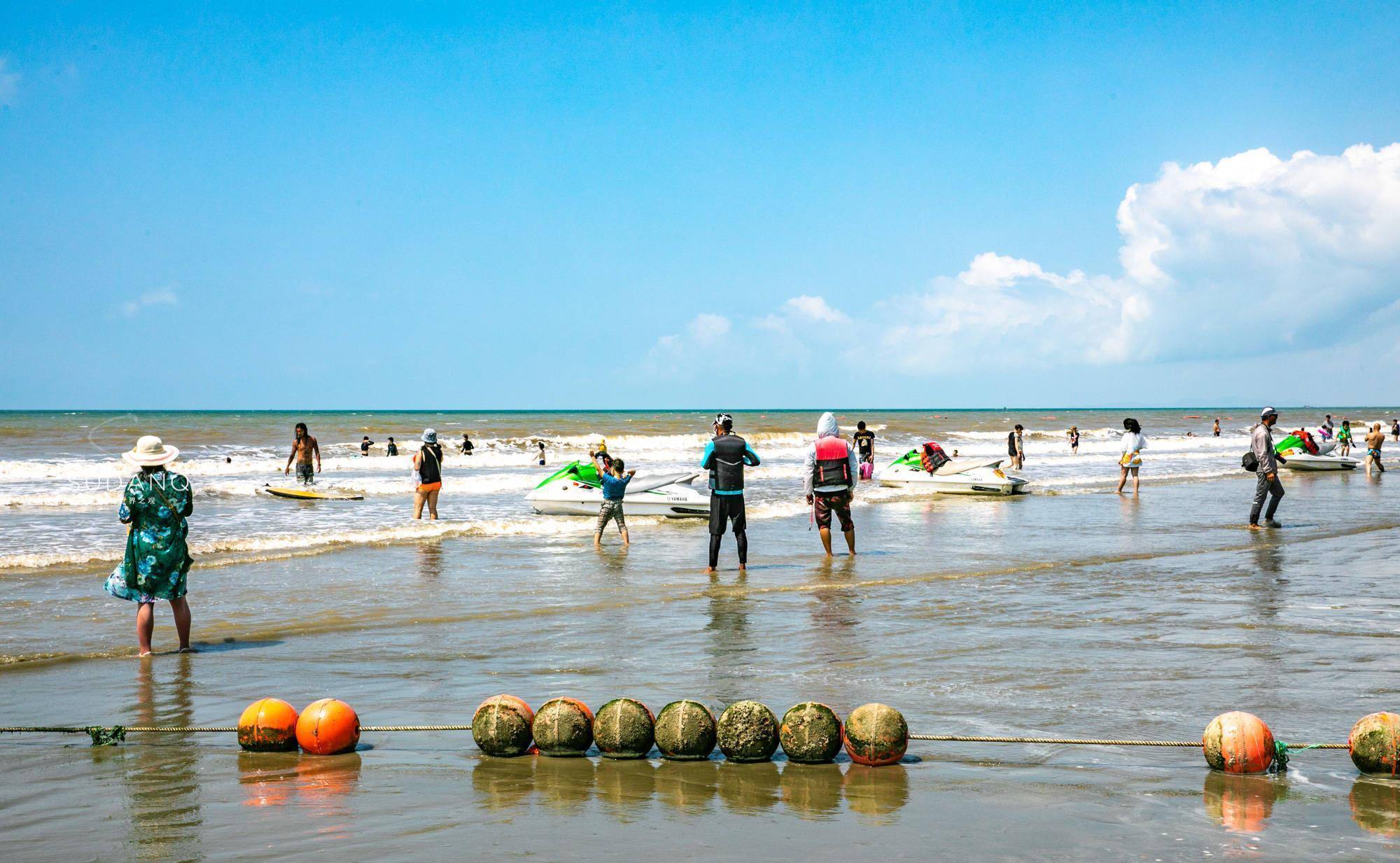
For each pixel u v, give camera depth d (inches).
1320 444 1371.8
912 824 158.4
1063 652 292.7
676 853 145.9
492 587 438.0
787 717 197.3
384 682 266.7
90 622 363.6
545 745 200.4
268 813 166.7
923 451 975.6
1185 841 149.9
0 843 152.6
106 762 199.2
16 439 1957.4
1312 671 265.1
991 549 560.1
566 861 142.9
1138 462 919.7
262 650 311.7
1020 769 188.2
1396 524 669.3
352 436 2246.6
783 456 1712.6
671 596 406.0
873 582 439.5
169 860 144.6
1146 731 211.3
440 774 189.8
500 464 1505.9
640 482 756.6
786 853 145.9
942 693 245.8
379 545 595.2
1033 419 5059.1
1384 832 153.9
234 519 746.8
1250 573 455.5
